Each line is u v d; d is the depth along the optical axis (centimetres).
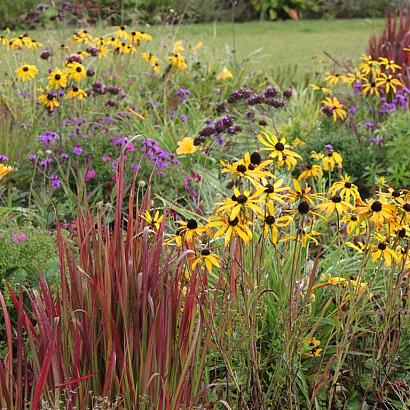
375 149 626
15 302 267
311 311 360
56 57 821
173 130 666
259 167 305
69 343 276
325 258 402
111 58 877
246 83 891
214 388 330
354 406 344
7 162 574
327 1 1870
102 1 998
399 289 352
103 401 259
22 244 399
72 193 525
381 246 317
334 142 625
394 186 604
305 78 909
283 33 1603
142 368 271
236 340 327
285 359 318
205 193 539
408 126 611
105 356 275
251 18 1836
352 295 311
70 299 282
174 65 783
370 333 362
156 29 1005
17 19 1463
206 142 630
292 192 316
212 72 891
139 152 564
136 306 269
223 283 349
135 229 299
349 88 824
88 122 624
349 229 329
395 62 862
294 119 662
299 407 335
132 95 758
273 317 358
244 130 677
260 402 318
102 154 573
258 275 313
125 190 523
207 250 302
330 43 1440
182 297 311
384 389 348
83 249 283
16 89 743
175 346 282
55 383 266
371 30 1617
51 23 988
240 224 291
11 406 260
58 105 581
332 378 332
